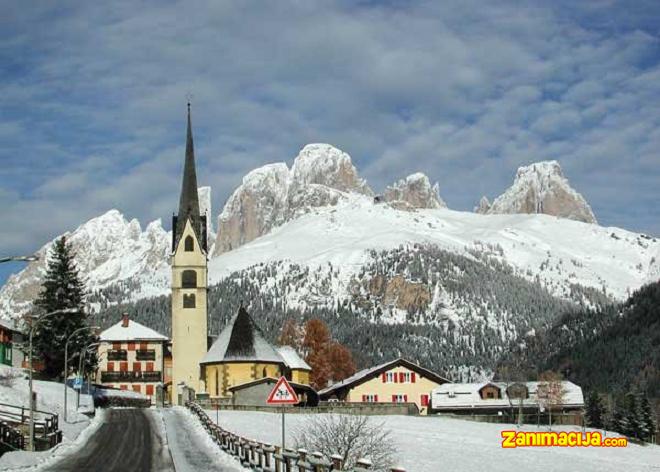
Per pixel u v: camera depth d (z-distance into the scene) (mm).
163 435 87250
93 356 150125
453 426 134000
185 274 174250
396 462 81438
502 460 95875
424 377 175125
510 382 182000
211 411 124938
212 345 169375
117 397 162500
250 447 60562
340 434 79062
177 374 171000
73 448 77125
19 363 169625
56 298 149250
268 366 160625
